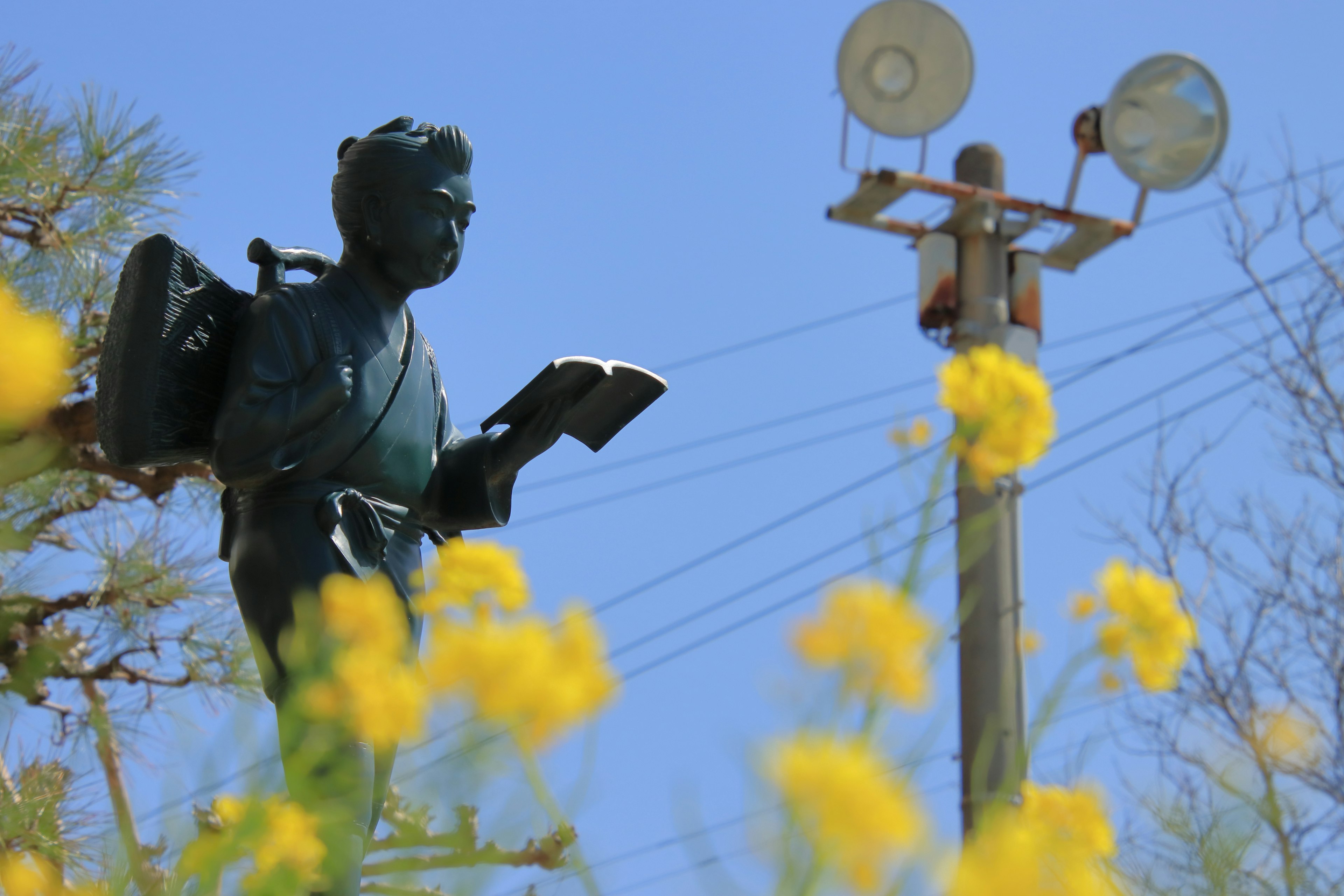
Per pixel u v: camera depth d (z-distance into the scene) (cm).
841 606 171
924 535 187
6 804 312
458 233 421
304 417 386
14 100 710
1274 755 295
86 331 671
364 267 418
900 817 157
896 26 870
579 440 454
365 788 325
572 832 201
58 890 250
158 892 243
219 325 397
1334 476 931
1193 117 905
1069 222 911
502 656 194
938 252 897
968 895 173
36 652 450
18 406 257
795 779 157
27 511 636
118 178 716
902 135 884
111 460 384
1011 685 685
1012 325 895
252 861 240
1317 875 294
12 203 702
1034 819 218
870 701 168
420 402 421
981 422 243
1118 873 228
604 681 198
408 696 217
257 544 386
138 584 662
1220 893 275
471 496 428
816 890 158
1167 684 225
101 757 341
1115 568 231
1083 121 927
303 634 327
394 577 401
